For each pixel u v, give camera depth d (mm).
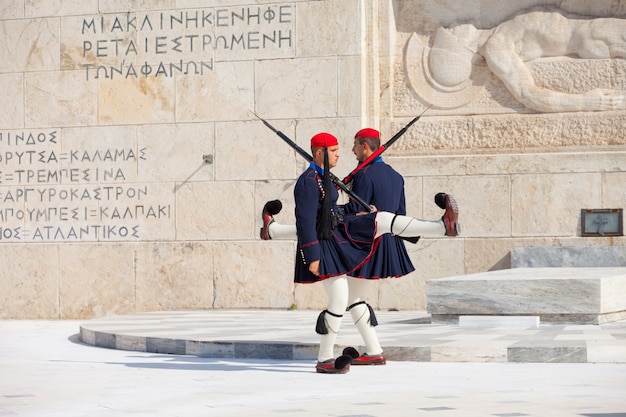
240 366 9484
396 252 8758
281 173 16375
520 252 15422
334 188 8672
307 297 16219
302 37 16344
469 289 12312
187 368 9344
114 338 11703
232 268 16484
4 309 17328
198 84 16734
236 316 14859
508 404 6699
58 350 11578
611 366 9039
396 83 16609
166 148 16828
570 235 15602
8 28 17469
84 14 17203
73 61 17234
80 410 6715
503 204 15781
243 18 16594
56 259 17156
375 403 6859
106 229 17016
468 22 16469
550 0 16234
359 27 16156
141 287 16844
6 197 17422
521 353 9406
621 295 12523
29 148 17359
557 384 7793
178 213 16750
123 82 17016
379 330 11648
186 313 15688
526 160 15758
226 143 16594
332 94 16234
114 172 17016
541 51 16141
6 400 7223
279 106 16422
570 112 15953
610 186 15477
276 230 9117
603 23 15930
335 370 8742
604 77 15930
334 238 8578
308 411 6512
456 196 15961
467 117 16297
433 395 7254
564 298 11922
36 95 17344
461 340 10156
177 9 16859
